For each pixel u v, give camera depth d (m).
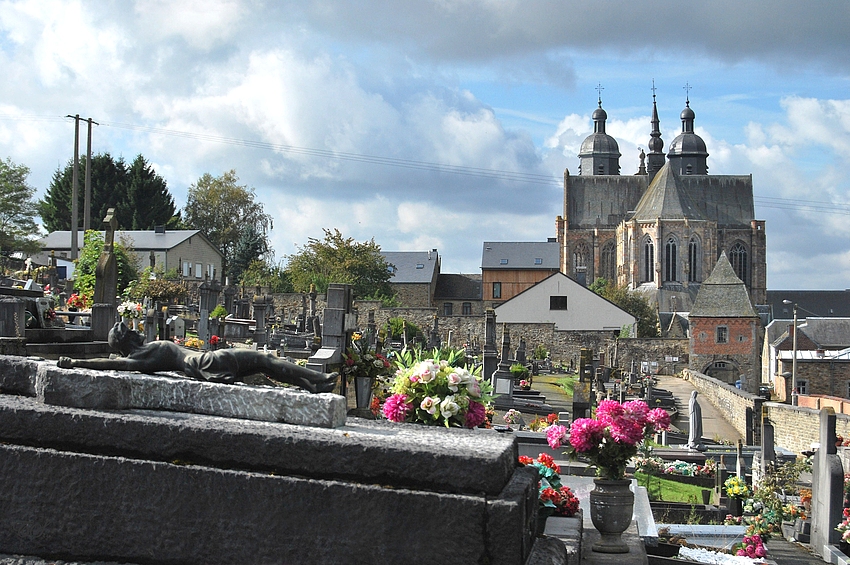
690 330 91.75
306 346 32.94
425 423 8.13
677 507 18.22
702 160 167.12
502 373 35.81
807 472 22.53
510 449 5.25
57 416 5.12
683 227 130.62
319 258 94.25
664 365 89.50
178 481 4.95
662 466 23.61
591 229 142.62
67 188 93.00
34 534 5.06
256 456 4.96
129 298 41.44
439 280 115.38
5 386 5.68
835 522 14.99
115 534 5.00
